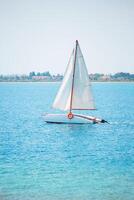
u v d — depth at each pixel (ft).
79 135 154.30
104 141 143.33
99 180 91.35
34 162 108.37
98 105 327.26
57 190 83.92
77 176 94.27
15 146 132.36
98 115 245.86
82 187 86.02
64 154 119.96
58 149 127.95
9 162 108.27
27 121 203.51
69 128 168.14
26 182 89.04
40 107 311.27
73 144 136.77
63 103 168.25
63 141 142.31
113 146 134.00
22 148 128.77
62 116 170.71
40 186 86.33
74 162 109.09
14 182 88.94
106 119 217.77
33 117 225.97
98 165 106.11
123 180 91.45
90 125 171.94
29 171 98.27
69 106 168.45
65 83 168.14
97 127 174.60
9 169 100.32
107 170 100.37
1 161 109.50
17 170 99.25
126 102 361.51
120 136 154.61
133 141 143.43
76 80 167.84
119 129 172.76
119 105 324.80
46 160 111.24
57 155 118.32
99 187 86.22
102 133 160.04
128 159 113.70
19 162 108.17
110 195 81.46
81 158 114.62
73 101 168.45
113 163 108.47
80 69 167.73
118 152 123.95
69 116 169.48
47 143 138.41
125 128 176.24
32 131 165.27
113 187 86.38
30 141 142.31
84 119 169.99
